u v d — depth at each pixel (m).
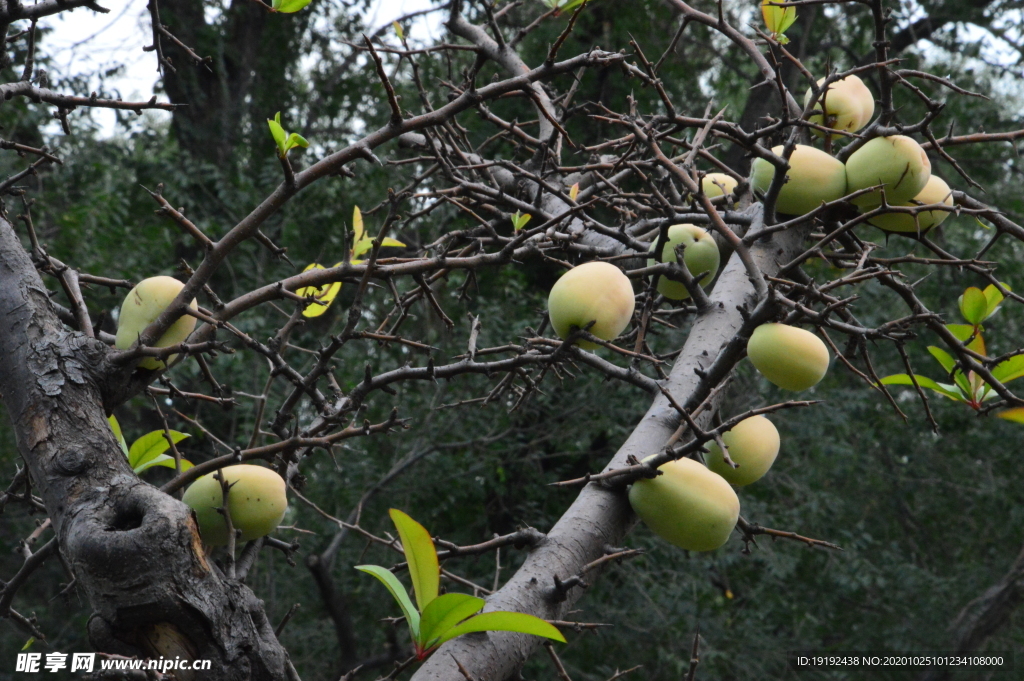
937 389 2.34
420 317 8.35
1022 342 9.60
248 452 1.71
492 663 1.71
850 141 2.67
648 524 2.08
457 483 7.98
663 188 2.93
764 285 2.04
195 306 1.74
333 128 10.95
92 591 1.38
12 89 2.00
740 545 8.05
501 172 4.14
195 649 1.39
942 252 2.48
